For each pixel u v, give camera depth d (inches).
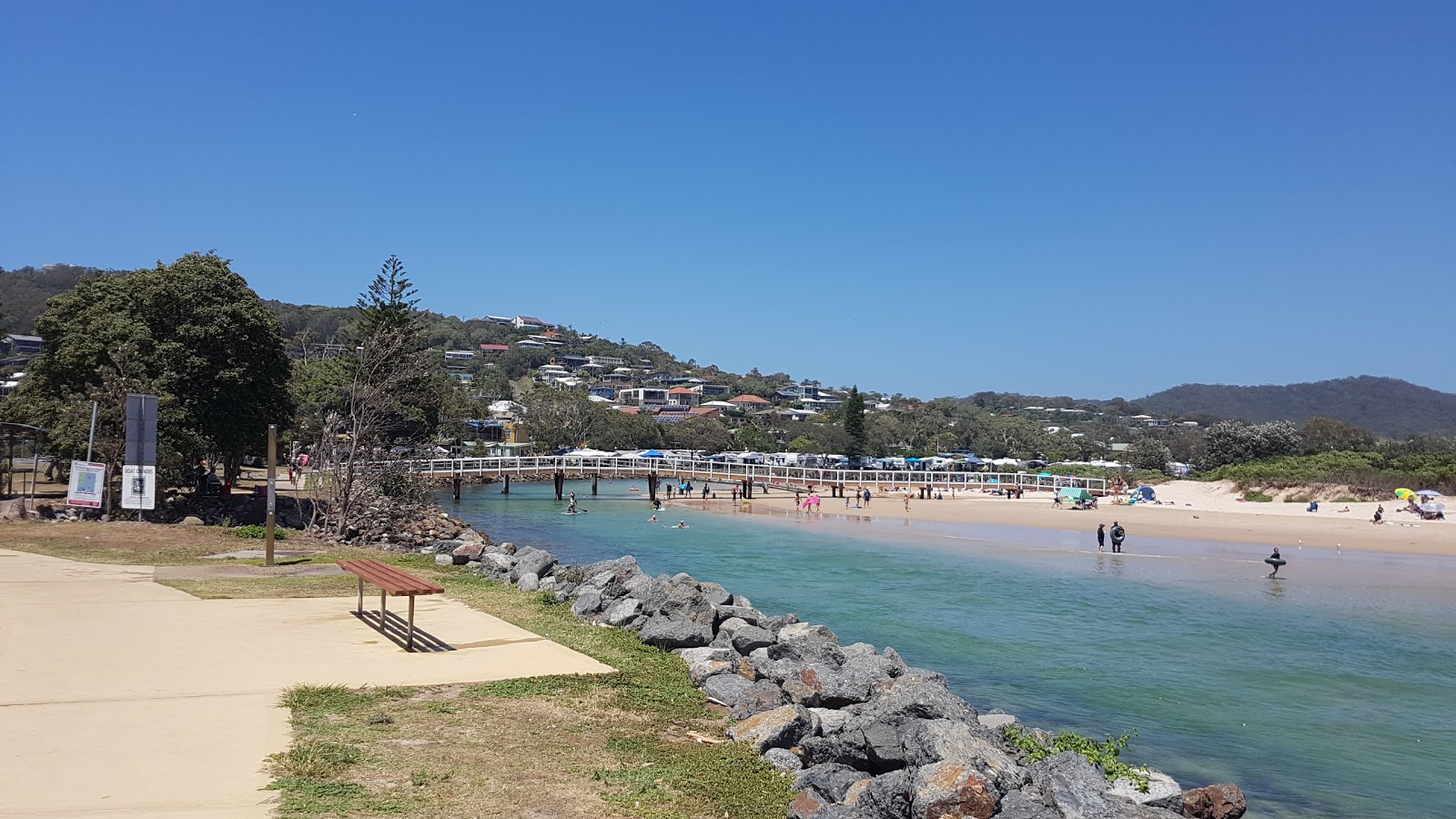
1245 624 941.2
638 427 5383.9
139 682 393.7
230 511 1457.9
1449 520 2229.3
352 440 1331.2
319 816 256.8
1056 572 1325.0
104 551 861.2
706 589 792.3
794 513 2487.7
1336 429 4699.8
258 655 456.1
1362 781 500.4
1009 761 360.2
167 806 257.4
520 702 402.6
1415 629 924.6
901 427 7229.3
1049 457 6525.6
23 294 6446.9
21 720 335.3
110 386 1322.6
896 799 318.3
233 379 1525.6
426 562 927.7
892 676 525.3
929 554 1547.7
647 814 286.0
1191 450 6028.5
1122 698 657.6
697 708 429.1
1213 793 432.1
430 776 299.3
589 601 644.7
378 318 2536.9
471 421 4655.5
